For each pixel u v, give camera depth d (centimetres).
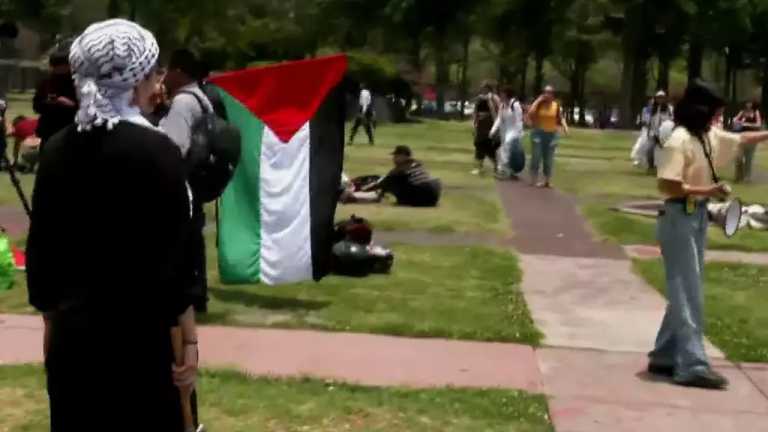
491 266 1148
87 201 321
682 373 721
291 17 7338
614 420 637
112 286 322
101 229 321
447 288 1017
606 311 955
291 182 912
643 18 6231
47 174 327
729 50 7406
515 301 969
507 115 2209
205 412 607
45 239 328
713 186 703
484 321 875
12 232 1241
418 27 6838
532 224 1515
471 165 2609
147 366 326
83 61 323
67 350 324
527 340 825
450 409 635
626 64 6372
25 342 760
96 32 325
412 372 723
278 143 906
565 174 2459
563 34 6931
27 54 6312
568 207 1739
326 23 7288
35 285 332
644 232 1435
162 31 6041
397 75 5406
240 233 908
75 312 324
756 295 1049
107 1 6206
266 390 655
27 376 666
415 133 4341
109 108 324
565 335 854
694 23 6253
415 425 604
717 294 1050
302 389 662
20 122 1909
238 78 896
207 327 823
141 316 324
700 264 724
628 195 1969
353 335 817
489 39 7375
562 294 1028
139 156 321
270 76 901
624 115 6356
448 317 884
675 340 735
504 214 1619
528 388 696
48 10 6412
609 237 1401
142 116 355
